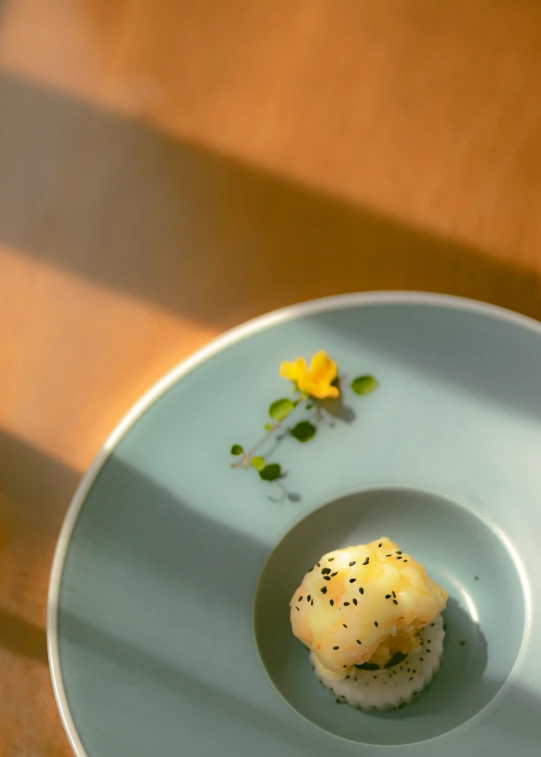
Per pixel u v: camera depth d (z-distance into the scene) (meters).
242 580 0.54
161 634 0.53
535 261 0.58
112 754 0.51
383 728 0.53
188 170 0.61
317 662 0.54
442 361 0.56
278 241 0.59
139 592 0.53
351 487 0.55
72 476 0.56
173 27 0.65
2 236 0.61
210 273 0.59
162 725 0.51
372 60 0.63
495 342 0.56
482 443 0.55
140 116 0.63
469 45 0.63
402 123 0.61
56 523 0.55
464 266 0.58
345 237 0.59
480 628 0.54
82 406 0.57
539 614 0.52
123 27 0.65
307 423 0.55
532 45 0.63
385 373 0.56
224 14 0.65
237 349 0.56
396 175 0.60
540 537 0.53
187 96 0.63
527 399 0.55
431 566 0.56
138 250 0.60
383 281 0.58
